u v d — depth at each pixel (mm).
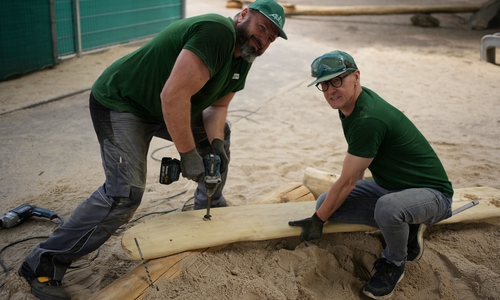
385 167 2846
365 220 3102
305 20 14375
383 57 10133
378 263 2912
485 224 3551
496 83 8375
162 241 2889
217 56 2547
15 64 7230
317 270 2994
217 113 3279
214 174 2930
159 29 10078
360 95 2668
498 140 5750
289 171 4805
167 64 2672
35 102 6238
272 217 3240
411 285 2959
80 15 8258
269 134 5801
